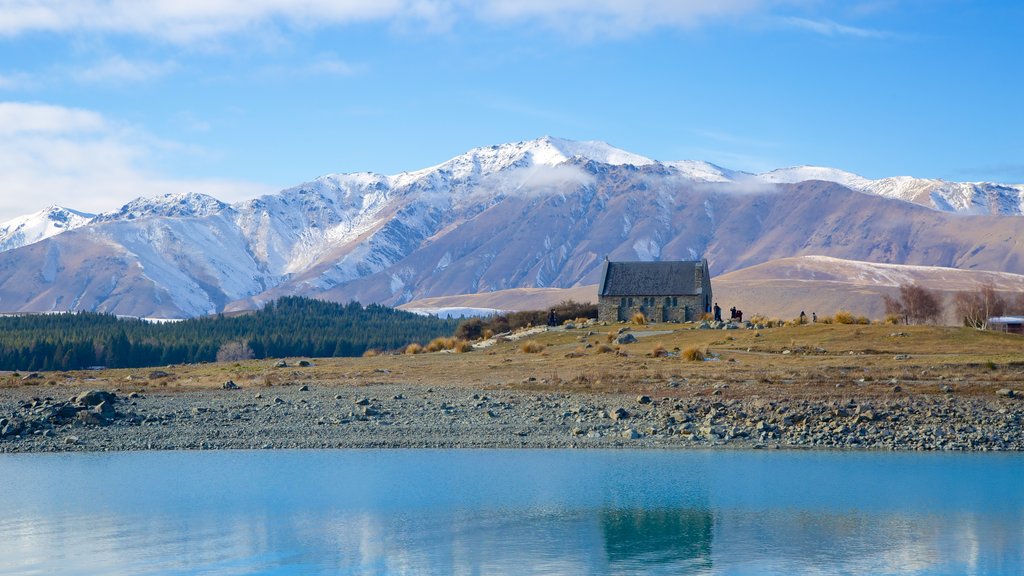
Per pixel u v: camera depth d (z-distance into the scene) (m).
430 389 88.88
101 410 74.56
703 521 48.78
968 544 45.16
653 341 129.88
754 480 56.22
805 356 108.00
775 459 61.59
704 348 117.50
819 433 67.88
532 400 81.00
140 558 43.09
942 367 92.19
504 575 41.25
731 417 72.12
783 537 46.19
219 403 81.44
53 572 41.56
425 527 47.84
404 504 51.78
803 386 82.62
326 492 53.78
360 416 75.19
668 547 44.66
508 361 115.19
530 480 56.41
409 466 60.31
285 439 68.25
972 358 99.25
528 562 42.94
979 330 122.88
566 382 90.25
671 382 87.06
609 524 48.34
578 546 45.09
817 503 51.41
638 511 50.44
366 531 47.16
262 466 60.44
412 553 44.16
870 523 48.09
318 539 45.78
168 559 43.12
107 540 45.66
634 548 44.53
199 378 106.50
